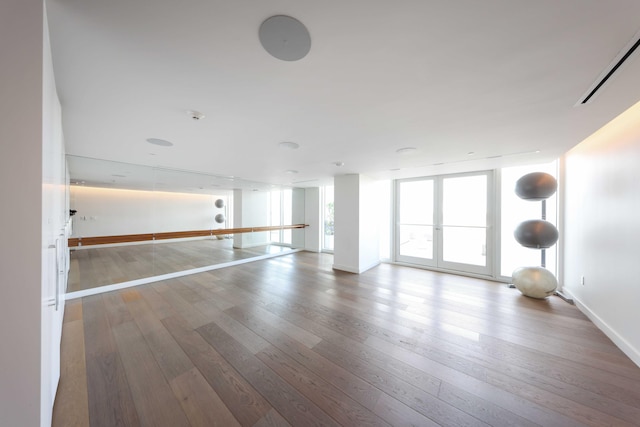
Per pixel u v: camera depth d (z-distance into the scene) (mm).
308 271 4996
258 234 6488
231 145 2861
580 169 3066
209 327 2562
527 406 1536
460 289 3848
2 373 833
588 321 2723
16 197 852
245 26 1017
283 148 2975
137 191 4699
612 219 2352
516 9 915
